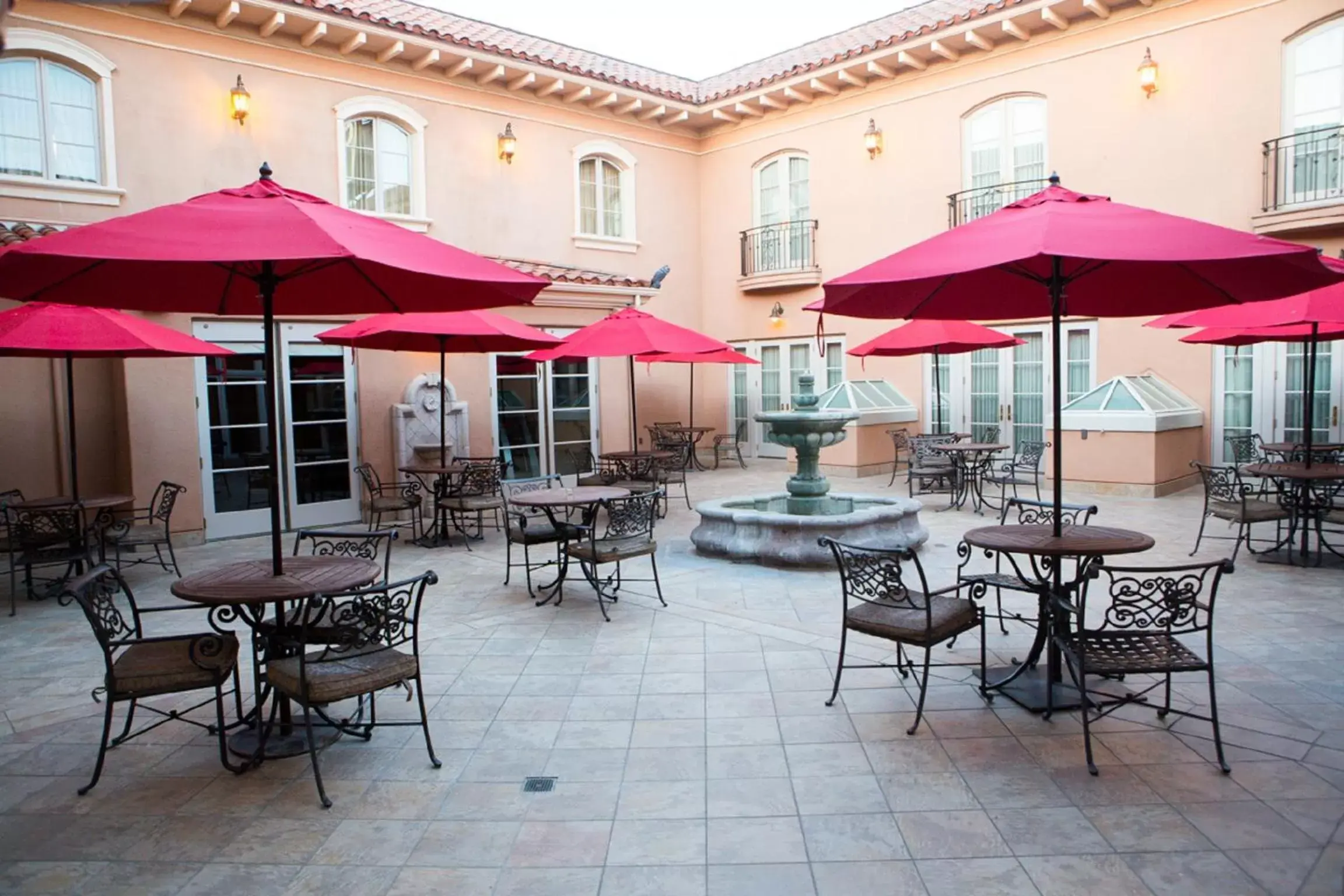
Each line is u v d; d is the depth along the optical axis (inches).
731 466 667.4
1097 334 514.3
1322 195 437.1
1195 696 184.2
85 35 392.2
